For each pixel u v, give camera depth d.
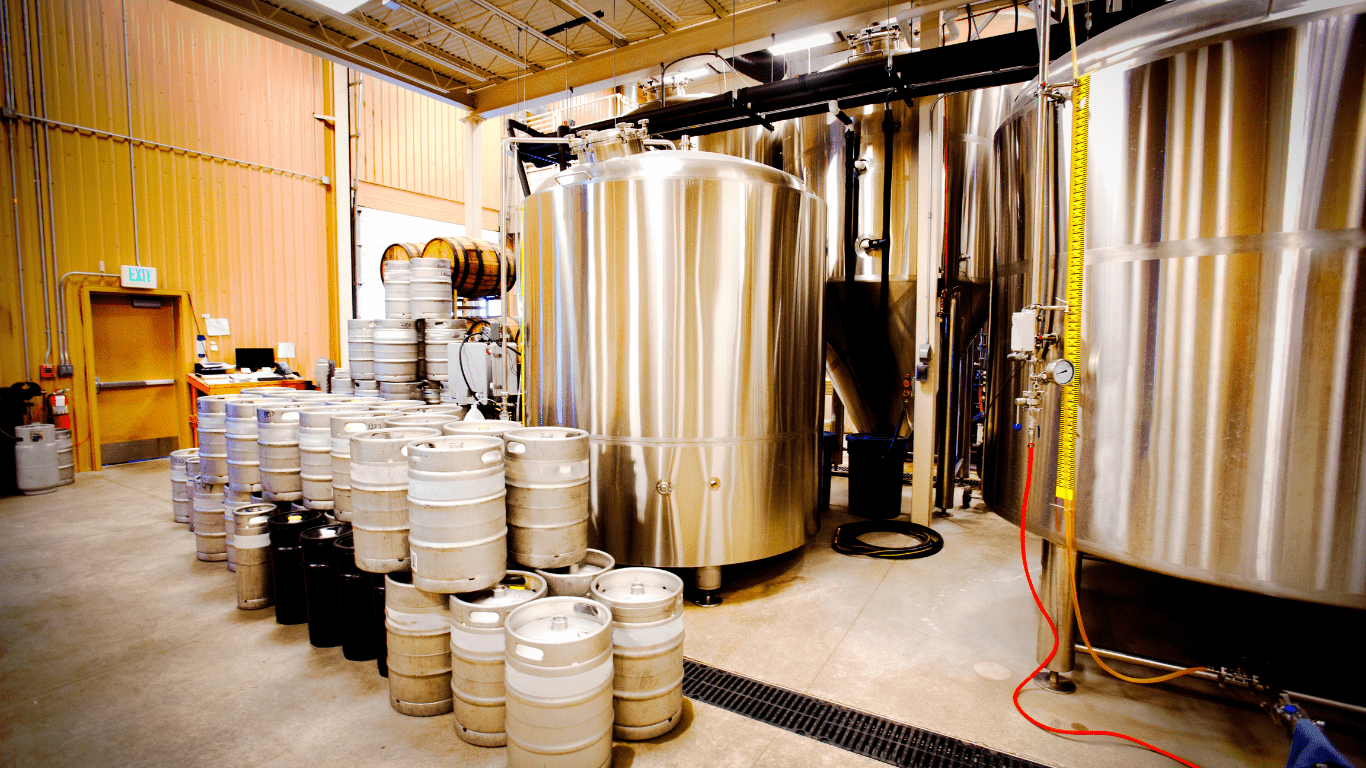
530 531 2.24
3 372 5.88
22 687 2.26
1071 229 1.96
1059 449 2.06
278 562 2.76
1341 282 1.55
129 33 6.63
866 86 3.75
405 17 5.16
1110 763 1.84
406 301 5.66
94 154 6.42
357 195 9.11
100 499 5.16
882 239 4.17
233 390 7.14
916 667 2.40
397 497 2.17
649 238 2.93
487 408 4.90
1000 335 2.47
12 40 5.86
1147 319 1.83
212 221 7.38
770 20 5.09
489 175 11.53
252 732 2.00
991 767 1.83
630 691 1.93
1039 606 2.35
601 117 10.31
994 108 4.23
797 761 1.87
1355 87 1.50
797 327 3.24
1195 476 1.78
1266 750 1.89
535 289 3.31
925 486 4.16
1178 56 1.74
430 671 2.07
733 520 3.05
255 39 7.75
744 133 4.83
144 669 2.39
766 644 2.59
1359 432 1.56
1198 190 1.72
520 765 1.70
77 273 6.30
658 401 2.97
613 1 4.87
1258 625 2.71
